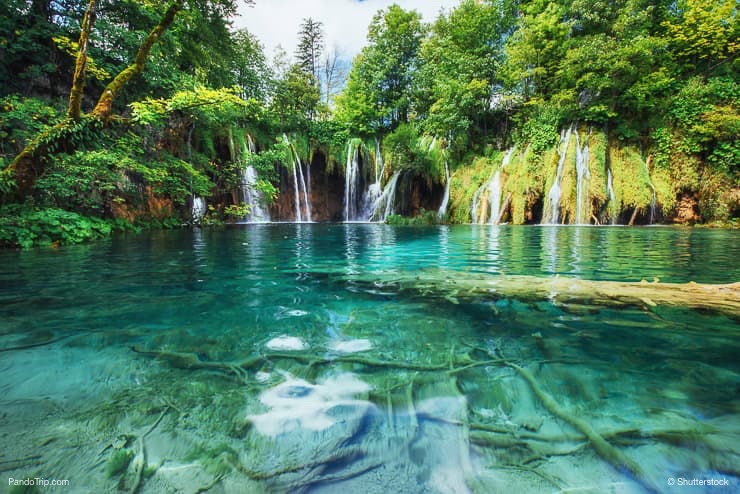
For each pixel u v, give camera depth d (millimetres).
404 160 16703
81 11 8844
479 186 15938
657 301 2363
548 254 4828
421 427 1015
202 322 1963
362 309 2242
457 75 16656
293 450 923
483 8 18141
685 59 14664
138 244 6227
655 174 13109
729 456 885
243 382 1273
